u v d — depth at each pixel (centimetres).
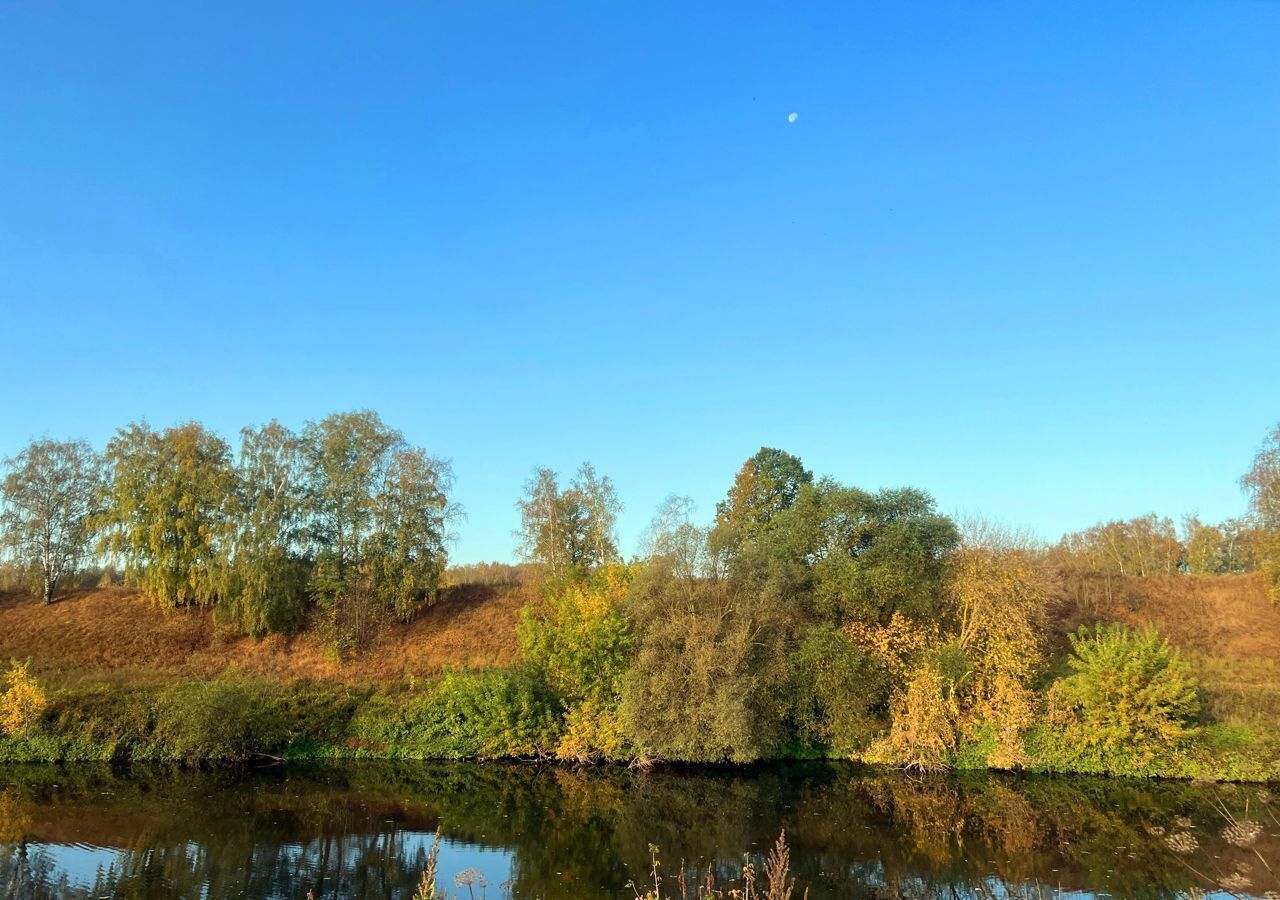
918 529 3584
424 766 3203
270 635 4559
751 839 2147
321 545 4828
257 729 3216
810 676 3253
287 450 4872
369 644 4503
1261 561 4684
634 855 1989
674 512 3656
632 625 3375
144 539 4659
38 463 4984
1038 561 4038
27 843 2027
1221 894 1664
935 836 2169
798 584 3591
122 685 3497
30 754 3078
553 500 5069
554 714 3350
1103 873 1825
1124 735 2897
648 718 3062
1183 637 4250
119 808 2419
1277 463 4656
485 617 4841
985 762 3088
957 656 3153
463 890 1719
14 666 3425
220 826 2223
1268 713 3042
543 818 2373
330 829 2211
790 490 6031
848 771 3109
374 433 5009
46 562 4900
